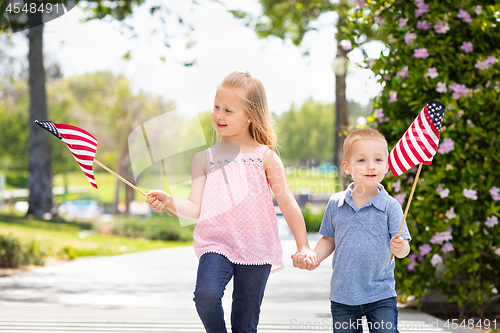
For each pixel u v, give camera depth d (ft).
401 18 19.35
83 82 107.96
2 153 146.10
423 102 18.65
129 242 56.03
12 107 121.19
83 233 59.62
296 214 11.16
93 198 172.35
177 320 16.76
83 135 10.64
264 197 11.21
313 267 10.55
